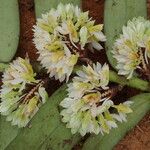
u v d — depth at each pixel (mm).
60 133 335
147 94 343
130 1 349
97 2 399
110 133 339
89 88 321
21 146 333
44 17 328
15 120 347
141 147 369
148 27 329
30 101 341
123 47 326
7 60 360
